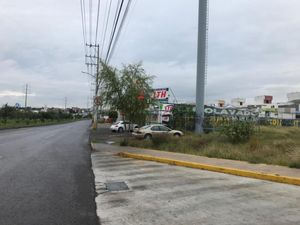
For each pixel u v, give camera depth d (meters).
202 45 31.81
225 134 20.70
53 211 7.40
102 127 63.22
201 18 31.89
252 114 46.16
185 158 15.59
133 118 23.45
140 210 7.51
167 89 44.53
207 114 39.09
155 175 11.98
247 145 17.98
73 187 9.88
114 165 14.60
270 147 16.64
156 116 41.72
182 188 9.72
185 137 22.47
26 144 24.41
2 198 8.48
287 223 6.56
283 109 74.81
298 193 9.12
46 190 9.43
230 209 7.53
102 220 6.81
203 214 7.16
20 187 9.77
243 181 10.80
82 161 15.80
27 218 6.90
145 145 22.16
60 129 54.34
